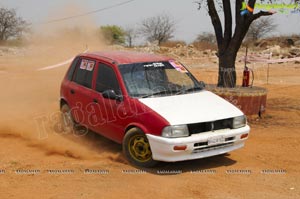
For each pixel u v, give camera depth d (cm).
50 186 570
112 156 708
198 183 591
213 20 1102
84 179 598
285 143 809
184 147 599
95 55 796
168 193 554
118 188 567
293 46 4972
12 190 555
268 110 1146
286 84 1872
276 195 553
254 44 5369
